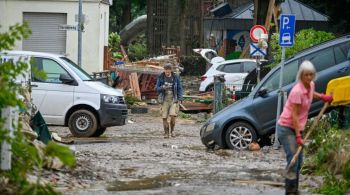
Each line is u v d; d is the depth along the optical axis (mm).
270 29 61469
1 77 14047
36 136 21797
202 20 99875
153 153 28797
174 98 38031
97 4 63344
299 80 18266
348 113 27969
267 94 31297
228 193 19016
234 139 31312
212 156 28297
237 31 88250
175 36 98000
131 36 114688
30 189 14109
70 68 36156
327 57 31234
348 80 19766
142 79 62781
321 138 26016
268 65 47094
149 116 51969
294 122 18172
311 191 19531
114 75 63375
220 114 31672
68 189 19016
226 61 61531
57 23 63625
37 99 35719
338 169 20875
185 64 92250
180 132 41531
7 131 14273
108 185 20234
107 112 36094
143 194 18609
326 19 81062
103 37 66750
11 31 14422
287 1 84062
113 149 29812
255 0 64500
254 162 26391
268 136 31844
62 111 35906
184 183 20766
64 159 13547
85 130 36125
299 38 44812
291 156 18359
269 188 19969
